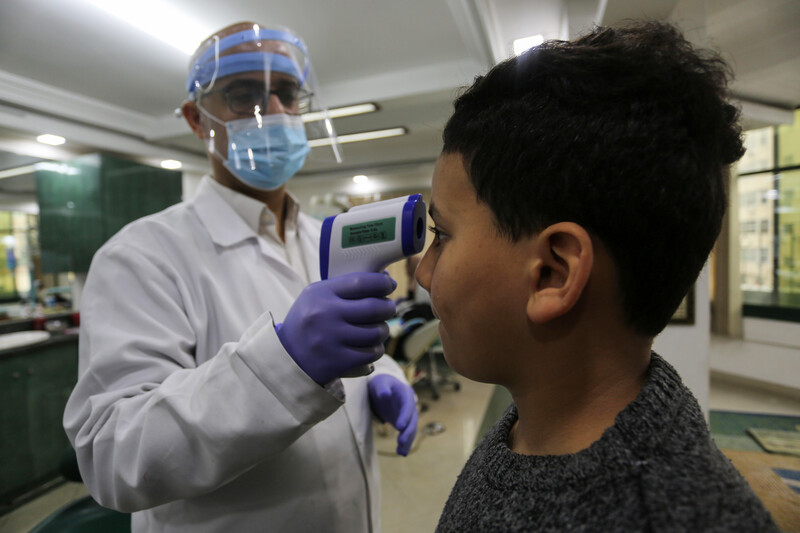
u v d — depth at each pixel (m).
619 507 0.24
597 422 0.31
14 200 2.71
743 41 1.21
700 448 0.25
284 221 1.04
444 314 0.35
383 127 3.28
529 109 0.30
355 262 0.50
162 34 1.88
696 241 0.29
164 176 3.29
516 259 0.31
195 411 0.51
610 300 0.30
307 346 0.49
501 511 0.31
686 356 1.58
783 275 2.10
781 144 2.12
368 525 0.81
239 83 0.91
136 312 0.67
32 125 2.35
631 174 0.28
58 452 2.26
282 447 0.52
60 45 1.94
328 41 2.15
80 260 2.79
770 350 2.05
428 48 2.24
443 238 0.36
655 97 0.28
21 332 2.48
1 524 1.94
